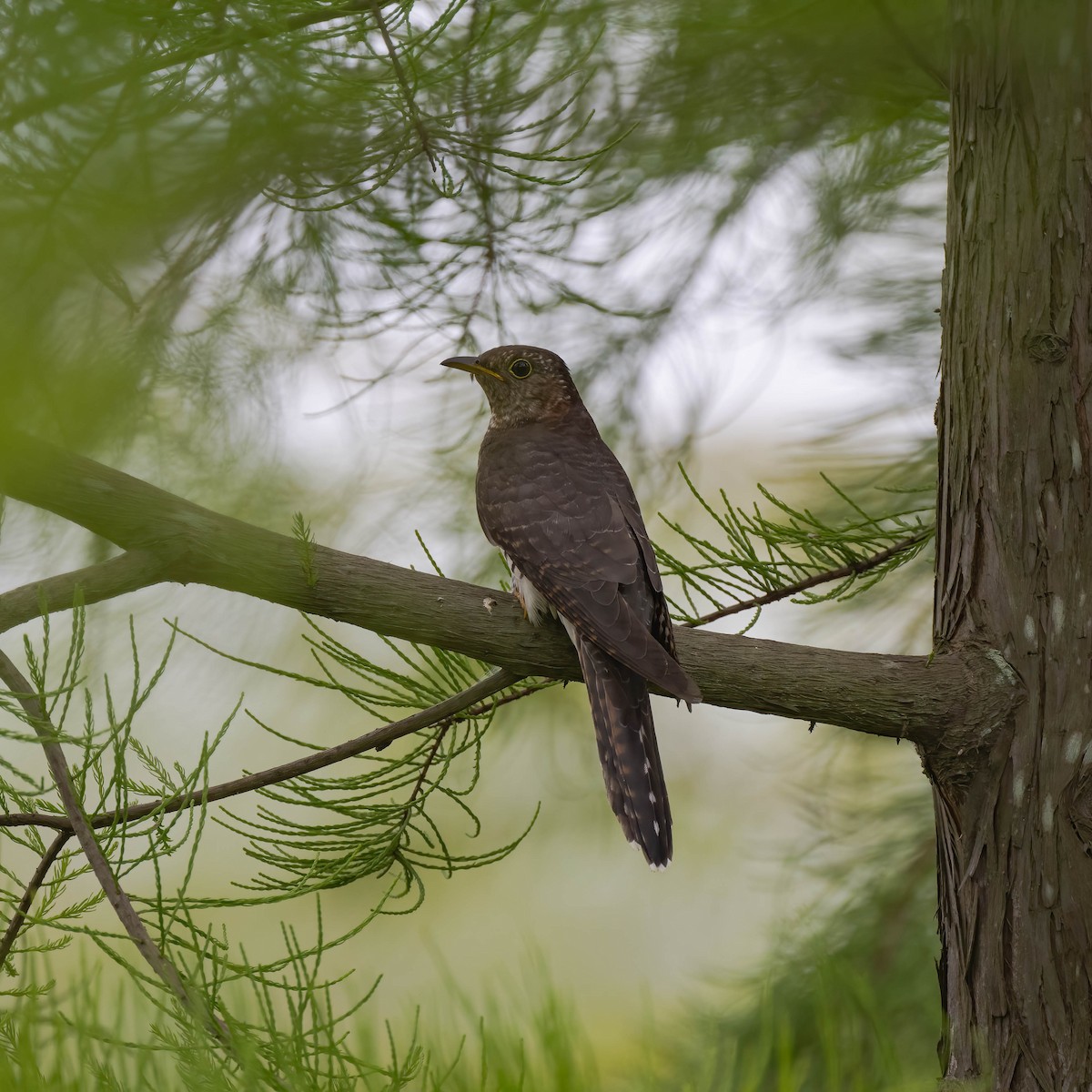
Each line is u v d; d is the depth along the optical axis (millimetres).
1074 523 6711
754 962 10117
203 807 4828
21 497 6105
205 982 4387
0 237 5352
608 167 10031
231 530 6398
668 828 7590
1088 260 6816
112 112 5559
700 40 8523
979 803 6750
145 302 7656
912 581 10562
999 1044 6512
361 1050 4141
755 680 6820
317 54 6238
